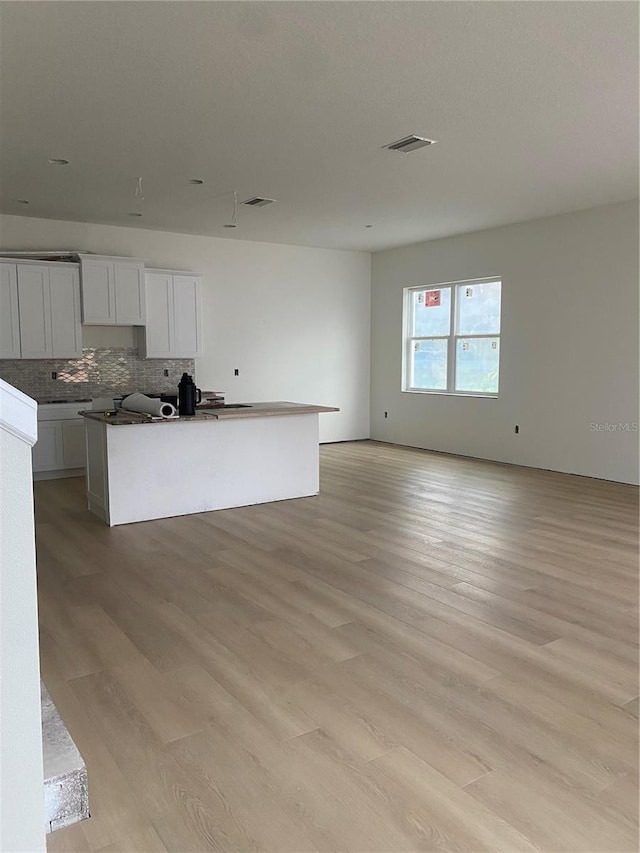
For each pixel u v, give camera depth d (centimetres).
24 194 588
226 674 261
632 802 187
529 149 463
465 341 820
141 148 460
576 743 215
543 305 711
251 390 851
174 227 743
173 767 203
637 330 627
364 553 415
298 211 662
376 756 208
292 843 172
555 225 692
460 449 825
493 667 266
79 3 270
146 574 377
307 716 231
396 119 405
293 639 292
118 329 746
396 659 273
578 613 321
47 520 500
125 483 485
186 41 304
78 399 691
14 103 377
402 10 276
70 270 682
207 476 523
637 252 620
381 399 948
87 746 213
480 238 775
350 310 932
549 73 338
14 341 659
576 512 525
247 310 838
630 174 529
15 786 124
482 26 289
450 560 402
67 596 343
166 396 589
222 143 450
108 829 177
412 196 602
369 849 169
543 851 168
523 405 741
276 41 304
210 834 175
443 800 188
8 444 115
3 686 120
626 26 289
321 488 618
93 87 355
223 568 387
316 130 424
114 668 266
